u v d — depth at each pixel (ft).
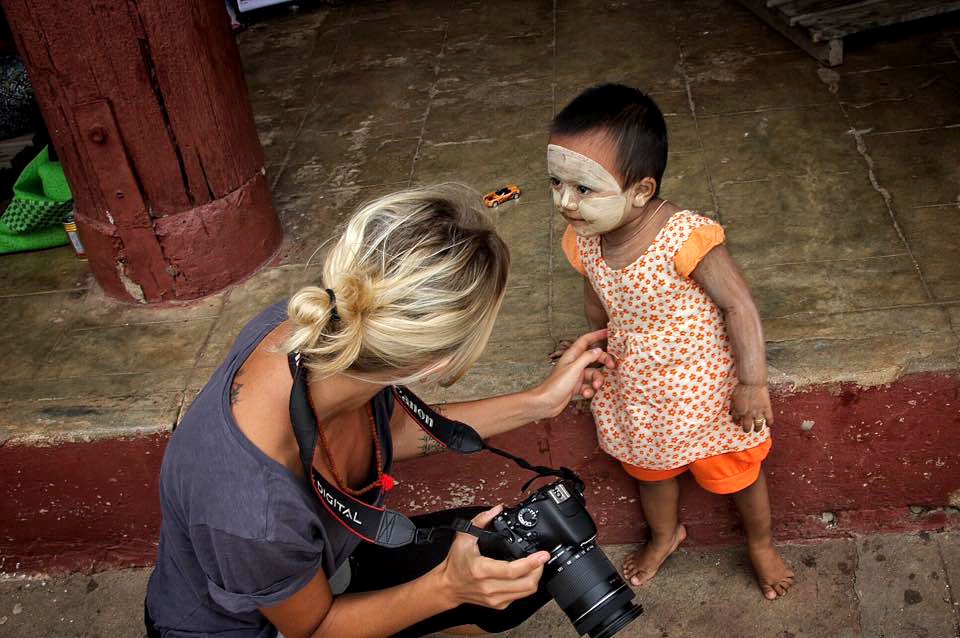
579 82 12.35
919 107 10.39
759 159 10.05
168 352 8.83
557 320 8.21
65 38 8.11
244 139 9.38
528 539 5.09
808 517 8.09
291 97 13.39
